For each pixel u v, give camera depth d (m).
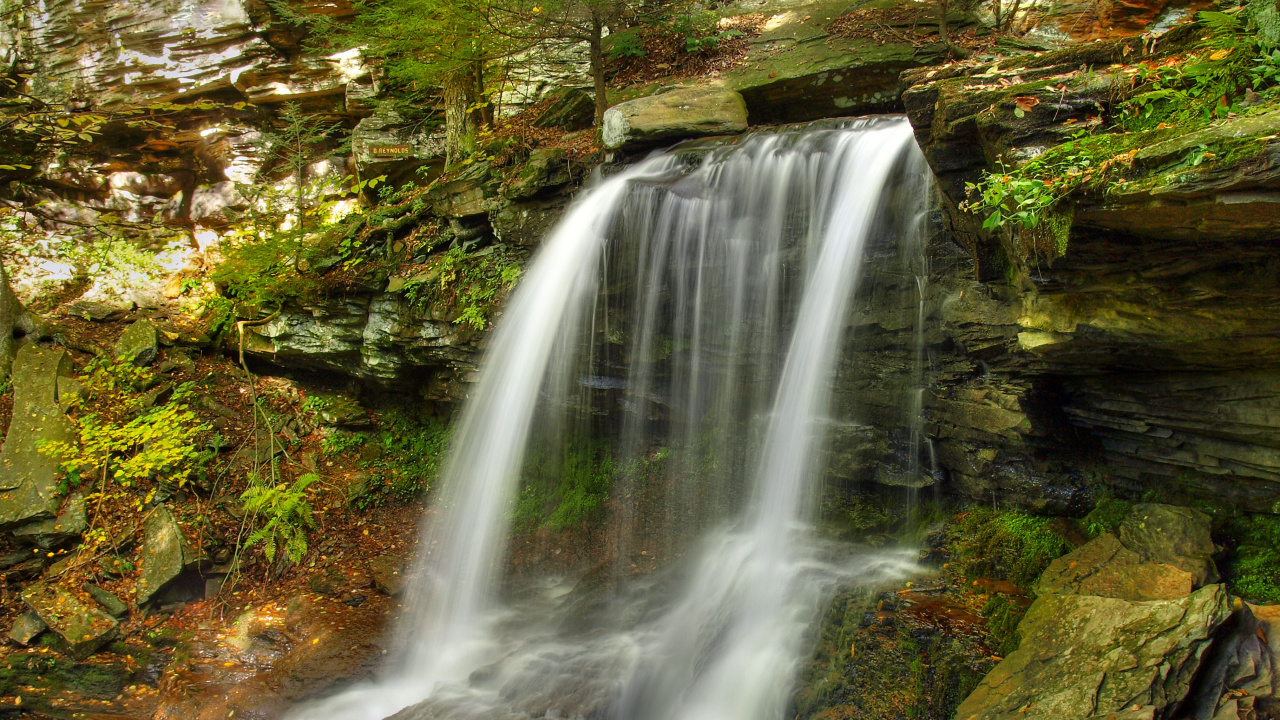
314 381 9.90
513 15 8.06
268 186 11.06
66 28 12.06
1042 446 5.18
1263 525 4.42
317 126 10.74
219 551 7.41
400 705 5.78
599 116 8.48
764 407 6.43
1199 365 4.26
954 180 4.35
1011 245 4.10
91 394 8.66
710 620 5.64
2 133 11.51
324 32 10.18
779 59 8.68
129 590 6.95
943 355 5.49
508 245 7.77
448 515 7.82
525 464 7.78
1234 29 3.40
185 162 12.31
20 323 9.28
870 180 5.55
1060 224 3.40
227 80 11.70
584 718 5.11
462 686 5.76
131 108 11.45
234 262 8.99
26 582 7.02
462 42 8.42
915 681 4.20
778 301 6.20
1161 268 3.57
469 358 7.83
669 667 5.40
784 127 6.54
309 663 6.07
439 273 7.98
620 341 6.96
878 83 8.06
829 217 5.83
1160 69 3.50
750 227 6.27
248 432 8.80
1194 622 3.42
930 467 5.76
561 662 5.72
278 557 7.51
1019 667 3.78
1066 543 4.86
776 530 6.08
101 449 7.91
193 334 10.09
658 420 7.32
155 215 12.12
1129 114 3.57
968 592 4.75
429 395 8.72
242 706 5.65
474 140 9.26
